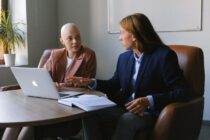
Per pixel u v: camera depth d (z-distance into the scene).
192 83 2.07
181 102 1.73
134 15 1.86
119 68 2.05
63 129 2.10
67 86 2.11
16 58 3.64
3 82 3.31
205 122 3.18
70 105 1.52
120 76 2.03
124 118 1.70
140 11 3.36
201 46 3.09
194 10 3.07
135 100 1.65
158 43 1.87
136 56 1.92
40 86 1.70
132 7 3.41
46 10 3.76
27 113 1.39
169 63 1.76
